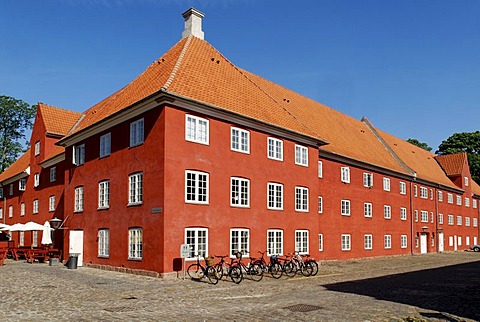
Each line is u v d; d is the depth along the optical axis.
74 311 11.65
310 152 28.44
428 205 49.50
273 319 10.68
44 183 36.62
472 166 71.38
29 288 16.03
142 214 20.81
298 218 26.78
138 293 15.08
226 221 22.12
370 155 39.72
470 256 45.03
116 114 22.58
